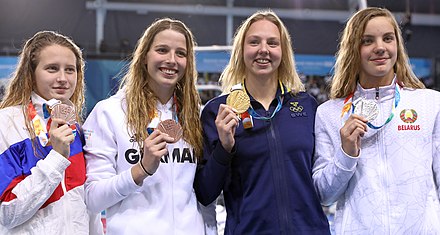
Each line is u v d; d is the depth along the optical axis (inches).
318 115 93.8
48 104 78.6
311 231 86.0
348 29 92.7
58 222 77.2
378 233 82.8
